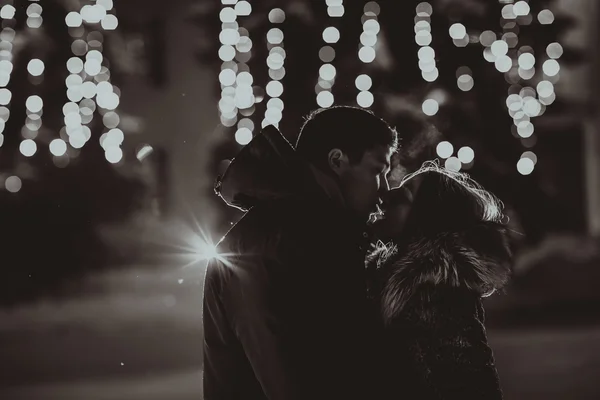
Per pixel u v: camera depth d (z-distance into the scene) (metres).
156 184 21.50
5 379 12.09
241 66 17.59
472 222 3.25
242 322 3.03
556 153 25.77
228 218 19.94
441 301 3.14
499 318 15.88
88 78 18.89
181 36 22.11
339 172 3.27
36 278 18.80
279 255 2.95
